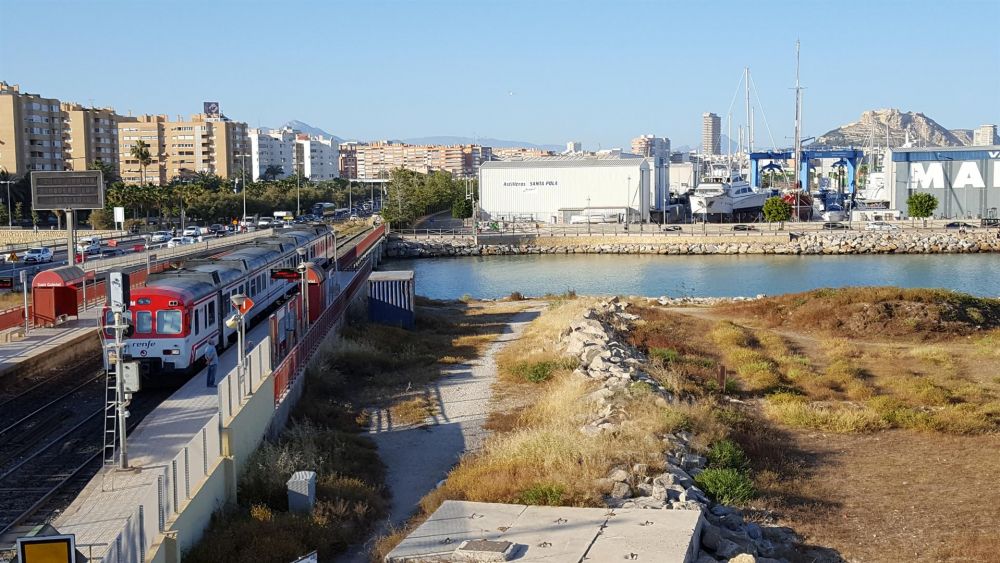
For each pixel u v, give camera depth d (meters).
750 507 23.58
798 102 188.38
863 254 133.88
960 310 59.16
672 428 28.66
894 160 173.50
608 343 44.78
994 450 30.05
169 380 35.00
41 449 25.66
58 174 53.50
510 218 184.12
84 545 17.36
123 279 21.92
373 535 21.12
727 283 103.88
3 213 134.50
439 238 151.50
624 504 20.45
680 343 50.94
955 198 167.50
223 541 18.70
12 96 170.12
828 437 32.09
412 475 26.47
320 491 22.67
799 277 107.69
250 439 24.47
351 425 31.92
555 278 111.44
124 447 22.33
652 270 118.00
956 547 21.28
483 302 78.56
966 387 40.16
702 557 17.92
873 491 25.86
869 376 43.34
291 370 32.16
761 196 188.75
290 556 18.69
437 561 16.86
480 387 38.50
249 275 46.44
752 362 45.00
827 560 20.47
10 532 19.34
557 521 18.84
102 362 39.56
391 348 48.06
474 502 20.39
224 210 159.12
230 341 42.41
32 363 36.44
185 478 18.88
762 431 31.97
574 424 29.09
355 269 85.44
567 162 182.88
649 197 184.75
